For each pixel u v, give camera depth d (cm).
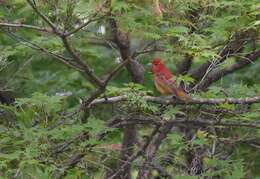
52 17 1158
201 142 1234
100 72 1781
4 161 1075
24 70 1565
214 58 1243
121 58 1476
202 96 1248
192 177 1191
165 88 1234
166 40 1184
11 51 1380
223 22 1210
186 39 1140
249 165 1527
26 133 1146
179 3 1185
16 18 1340
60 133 1152
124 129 1580
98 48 1811
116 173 1267
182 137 1291
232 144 1370
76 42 1571
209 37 1255
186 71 1482
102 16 1078
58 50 1350
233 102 1228
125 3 1080
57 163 1167
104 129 1174
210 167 1234
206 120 1259
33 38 1442
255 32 1223
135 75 1529
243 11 1212
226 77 1811
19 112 1241
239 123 1252
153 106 1203
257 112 1260
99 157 1264
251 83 1827
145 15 1134
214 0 1238
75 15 1094
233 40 1230
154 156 1329
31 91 1583
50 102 1189
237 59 1548
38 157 1121
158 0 1135
